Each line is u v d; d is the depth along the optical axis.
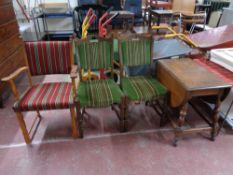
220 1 5.70
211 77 1.69
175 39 2.54
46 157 1.72
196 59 2.32
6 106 2.41
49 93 1.77
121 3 5.12
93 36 2.03
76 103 1.68
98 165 1.65
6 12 2.56
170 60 2.07
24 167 1.63
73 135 1.91
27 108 1.62
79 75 2.01
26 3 4.60
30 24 4.34
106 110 2.38
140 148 1.82
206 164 1.67
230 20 4.33
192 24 4.68
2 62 2.41
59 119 2.21
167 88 1.89
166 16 4.37
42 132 2.01
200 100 2.32
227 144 1.87
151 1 5.52
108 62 2.03
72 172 1.59
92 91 1.82
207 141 1.91
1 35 2.39
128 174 1.57
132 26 4.15
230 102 1.92
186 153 1.77
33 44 1.84
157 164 1.66
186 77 1.68
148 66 2.24
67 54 1.91
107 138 1.94
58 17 4.66
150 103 2.39
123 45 2.01
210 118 2.12
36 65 1.90
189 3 5.38
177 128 1.80
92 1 4.80
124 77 2.14
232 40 2.31
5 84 2.58
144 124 2.14
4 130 2.04
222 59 2.07
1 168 1.62
